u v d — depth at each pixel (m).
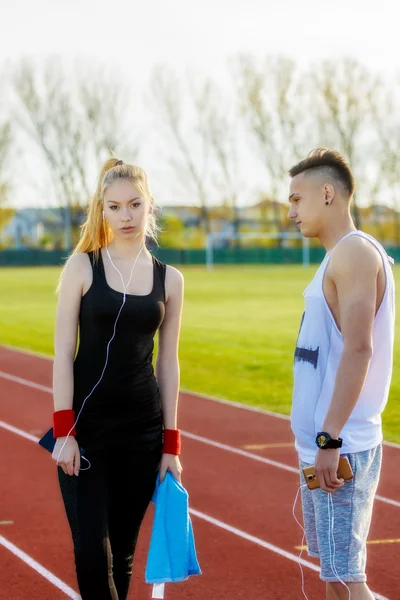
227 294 45.03
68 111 85.38
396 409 14.40
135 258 4.84
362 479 4.42
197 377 18.27
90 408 4.70
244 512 8.31
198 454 10.91
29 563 6.87
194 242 86.31
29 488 9.23
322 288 4.45
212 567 6.77
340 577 4.39
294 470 10.05
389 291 4.40
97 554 4.54
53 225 87.75
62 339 4.73
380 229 84.69
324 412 4.46
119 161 4.96
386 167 83.75
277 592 6.25
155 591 4.86
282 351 22.62
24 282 56.84
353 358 4.25
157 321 4.78
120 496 4.84
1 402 15.21
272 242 86.31
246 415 13.72
